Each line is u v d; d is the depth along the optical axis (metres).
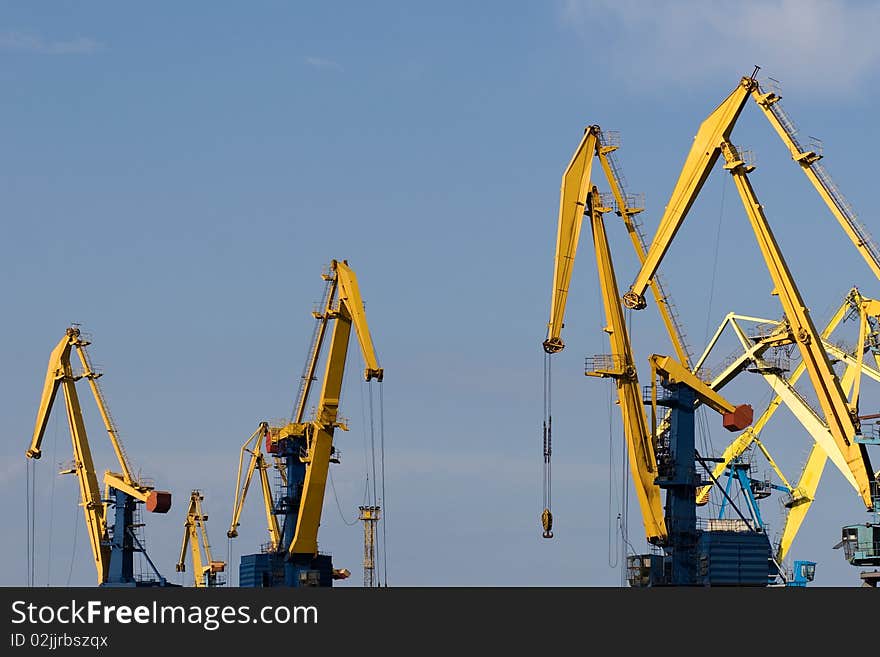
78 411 169.12
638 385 129.25
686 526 124.44
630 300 123.00
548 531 128.12
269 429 151.88
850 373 147.25
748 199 115.56
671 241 120.81
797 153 112.81
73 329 170.25
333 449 141.62
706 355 154.25
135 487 162.75
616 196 131.38
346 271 139.88
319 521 141.88
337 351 140.75
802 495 161.88
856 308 145.00
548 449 129.50
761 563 122.19
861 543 116.38
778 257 115.19
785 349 143.12
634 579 126.25
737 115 115.94
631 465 128.62
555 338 126.00
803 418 140.88
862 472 114.69
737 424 125.50
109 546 164.50
